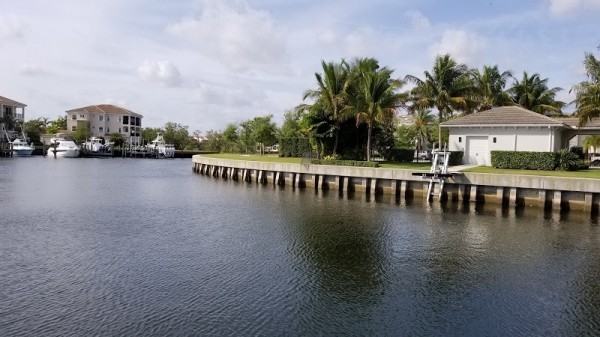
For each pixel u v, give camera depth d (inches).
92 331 384.5
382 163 1662.2
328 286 507.2
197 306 442.3
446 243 711.7
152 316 416.8
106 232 761.6
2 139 3673.7
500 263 605.3
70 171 2176.4
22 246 656.4
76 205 1058.7
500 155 1309.1
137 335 378.6
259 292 483.8
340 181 1368.1
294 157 2226.9
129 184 1599.4
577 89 1305.4
